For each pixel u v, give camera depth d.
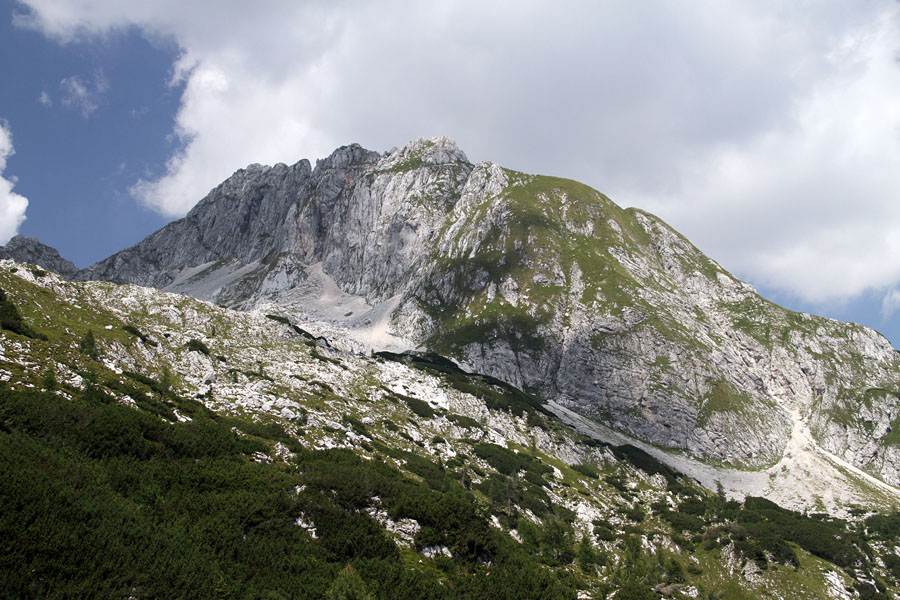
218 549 66.94
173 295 198.62
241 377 147.50
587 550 115.00
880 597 130.00
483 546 87.88
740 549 134.62
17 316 110.19
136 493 71.12
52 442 73.31
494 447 175.50
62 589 50.56
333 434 125.56
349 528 79.44
